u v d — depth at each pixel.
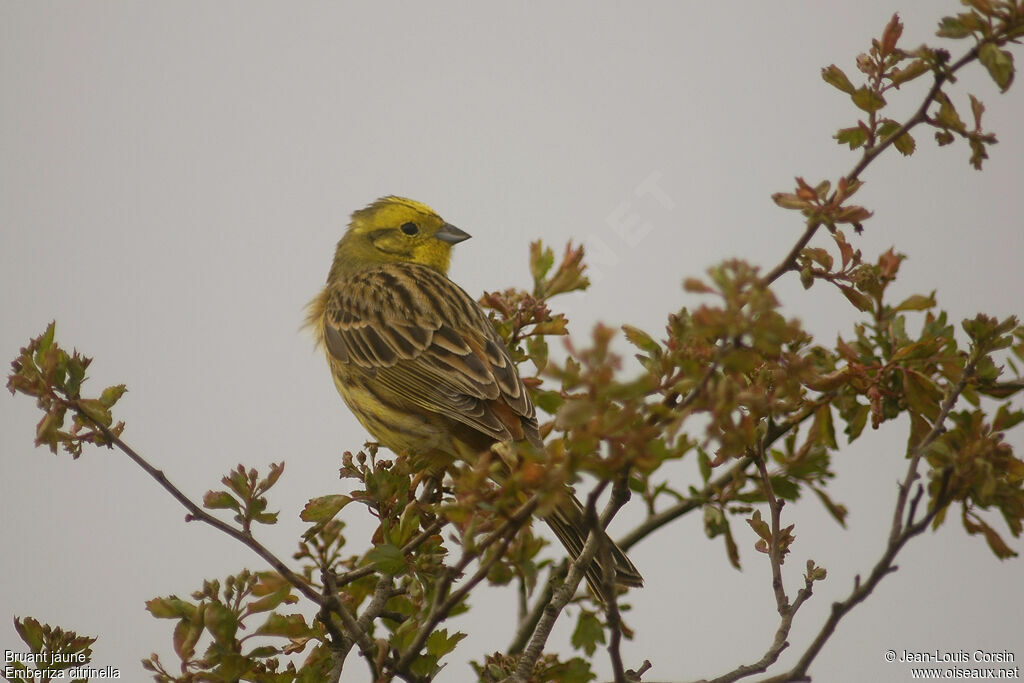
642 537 10.42
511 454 6.64
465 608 8.82
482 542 6.52
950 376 8.86
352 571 8.69
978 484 7.62
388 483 8.49
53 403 7.88
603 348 5.62
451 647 8.64
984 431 7.89
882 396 9.09
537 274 11.55
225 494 7.68
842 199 8.15
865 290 8.66
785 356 6.43
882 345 9.16
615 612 6.85
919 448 8.06
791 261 8.48
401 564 8.03
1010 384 8.80
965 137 7.89
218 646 7.68
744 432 6.07
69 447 7.84
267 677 8.17
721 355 5.73
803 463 9.31
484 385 11.22
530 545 6.70
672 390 6.71
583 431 5.87
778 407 6.44
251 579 7.71
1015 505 7.61
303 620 8.18
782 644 8.12
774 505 8.67
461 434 11.72
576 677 8.73
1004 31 7.58
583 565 8.41
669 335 6.95
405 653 8.04
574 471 6.05
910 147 8.16
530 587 7.05
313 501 8.48
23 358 7.97
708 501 9.59
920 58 7.84
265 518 7.69
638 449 5.88
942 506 7.71
